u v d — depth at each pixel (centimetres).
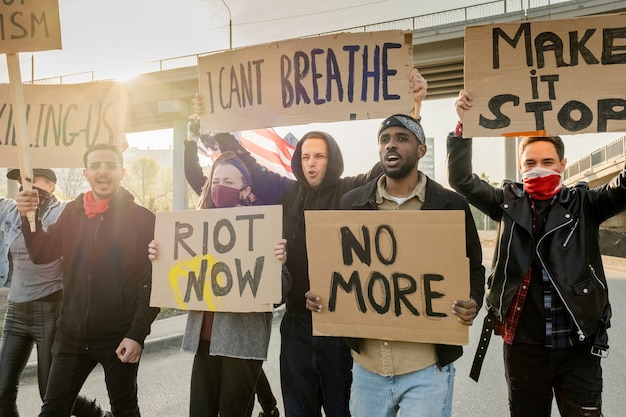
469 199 239
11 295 286
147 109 2720
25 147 246
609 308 213
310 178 264
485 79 215
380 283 195
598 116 206
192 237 235
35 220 253
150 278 248
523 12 1927
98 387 424
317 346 237
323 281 202
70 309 241
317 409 245
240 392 233
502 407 364
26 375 447
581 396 206
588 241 214
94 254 242
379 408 201
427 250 189
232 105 251
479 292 198
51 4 242
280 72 242
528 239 219
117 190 255
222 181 251
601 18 204
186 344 239
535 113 211
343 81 233
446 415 194
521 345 217
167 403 379
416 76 223
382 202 210
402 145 198
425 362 194
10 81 244
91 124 269
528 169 226
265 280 222
